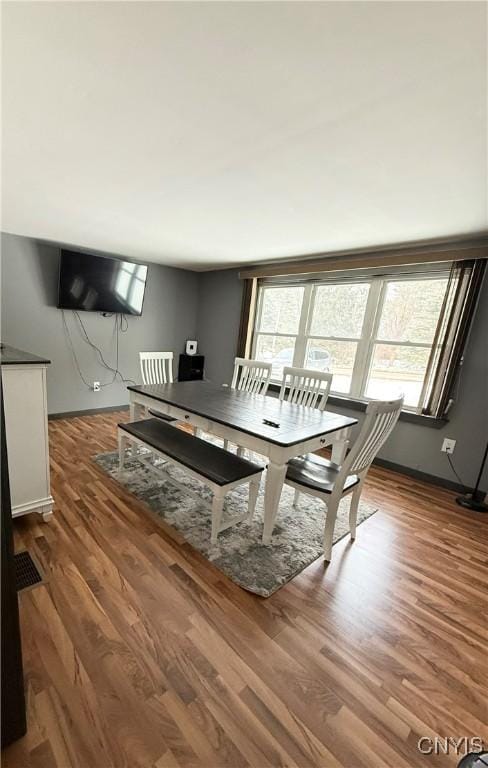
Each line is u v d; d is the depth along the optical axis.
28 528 1.90
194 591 1.55
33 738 0.96
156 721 1.03
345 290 3.63
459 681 1.25
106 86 1.18
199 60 1.02
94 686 1.11
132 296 4.33
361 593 1.65
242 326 4.49
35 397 1.84
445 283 2.96
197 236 3.13
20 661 0.94
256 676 1.19
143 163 1.76
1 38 0.97
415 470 3.13
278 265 4.09
